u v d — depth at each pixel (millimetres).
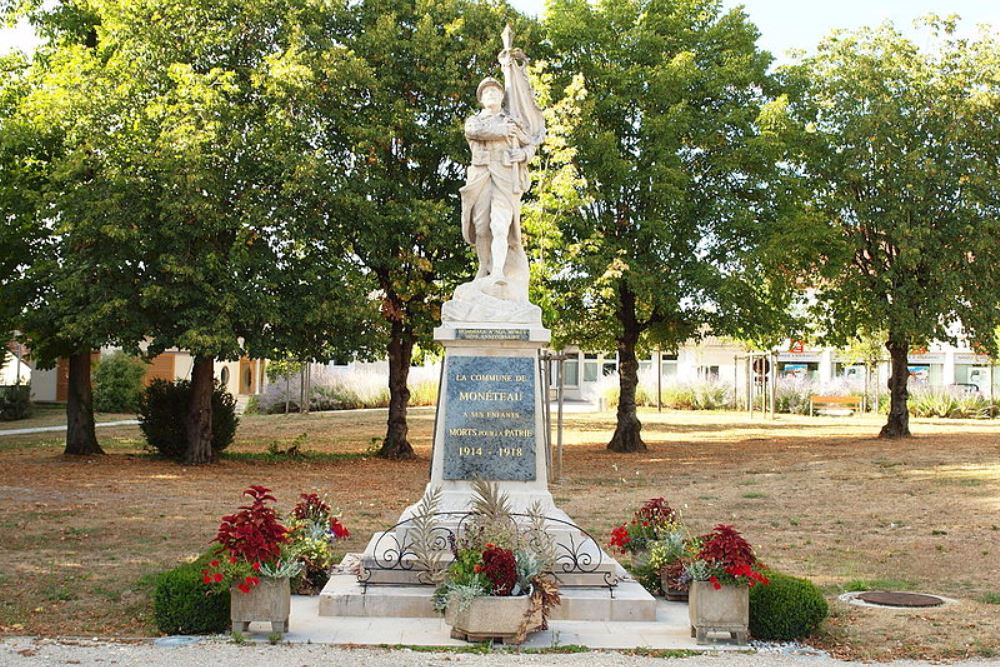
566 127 22781
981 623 8969
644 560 10750
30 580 10242
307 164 21078
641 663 7543
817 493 18859
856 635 8547
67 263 20859
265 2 22531
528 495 10625
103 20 22672
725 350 59562
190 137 20500
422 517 9555
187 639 8094
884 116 29203
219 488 18609
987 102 29297
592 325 28938
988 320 29266
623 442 28250
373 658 7523
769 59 28000
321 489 18953
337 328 22078
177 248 20578
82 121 21125
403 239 22766
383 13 24703
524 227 22609
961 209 29141
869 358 46750
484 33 24719
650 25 27156
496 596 8109
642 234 25234
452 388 10844
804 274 30078
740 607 8328
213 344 20203
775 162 26938
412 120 23625
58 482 18844
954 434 32719
